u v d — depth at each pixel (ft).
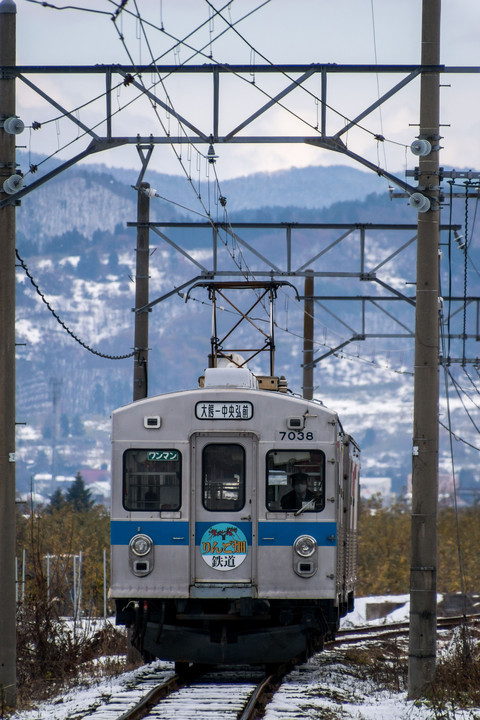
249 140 175.11
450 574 578.66
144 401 182.19
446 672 175.83
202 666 202.28
